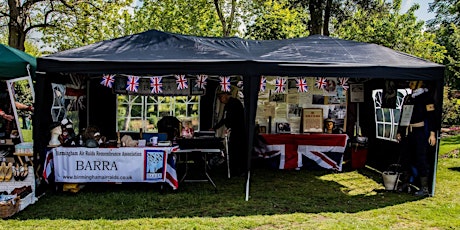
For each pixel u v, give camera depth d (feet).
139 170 18.72
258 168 26.27
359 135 27.73
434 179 19.13
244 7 65.57
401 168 21.08
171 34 21.71
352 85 27.53
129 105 28.53
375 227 14.28
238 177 23.32
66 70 17.52
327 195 19.25
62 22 48.44
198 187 20.59
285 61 17.79
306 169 25.99
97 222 14.62
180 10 68.13
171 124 24.75
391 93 23.81
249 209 16.61
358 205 17.47
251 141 17.79
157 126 25.89
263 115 27.04
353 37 55.62
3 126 19.95
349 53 20.35
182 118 28.84
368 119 27.22
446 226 14.57
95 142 18.83
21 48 43.50
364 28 54.44
